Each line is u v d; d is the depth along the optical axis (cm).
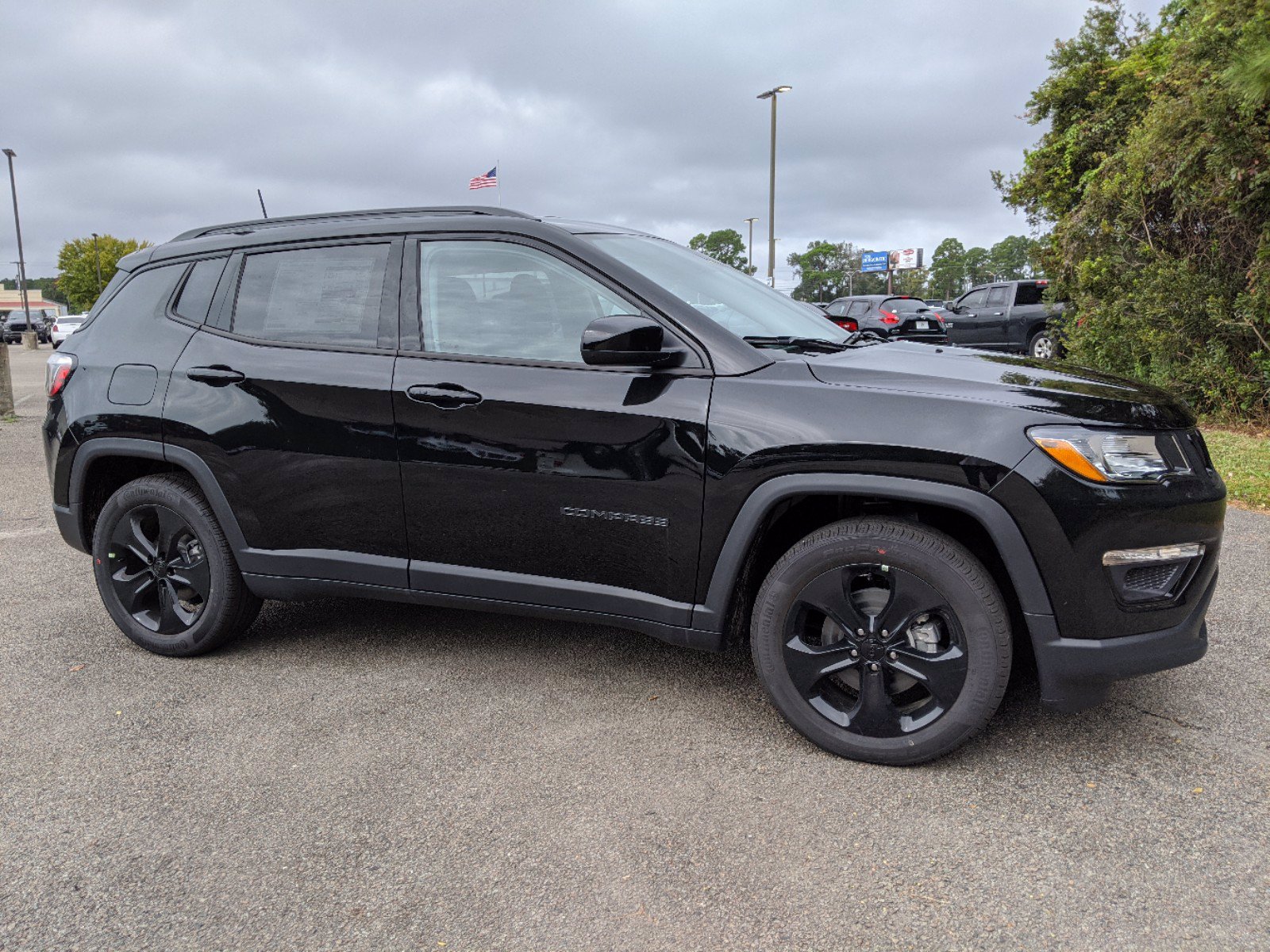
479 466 286
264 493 319
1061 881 203
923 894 200
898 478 239
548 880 208
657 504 266
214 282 338
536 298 288
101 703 307
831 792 243
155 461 360
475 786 249
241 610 339
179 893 205
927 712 250
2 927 195
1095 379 265
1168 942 183
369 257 314
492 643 357
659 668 330
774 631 263
